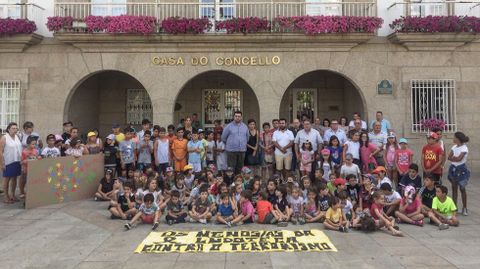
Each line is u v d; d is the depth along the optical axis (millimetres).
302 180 8156
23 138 9531
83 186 9477
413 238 6293
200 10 13141
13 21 11984
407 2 12719
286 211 7285
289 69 12711
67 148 9711
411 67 12828
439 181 8188
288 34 12211
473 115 12852
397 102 12797
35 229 6832
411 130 12695
